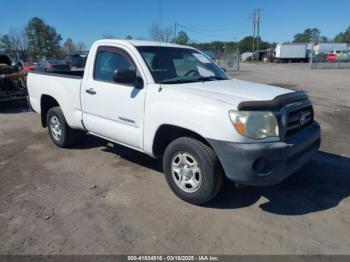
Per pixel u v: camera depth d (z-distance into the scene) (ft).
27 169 15.75
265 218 11.28
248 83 14.33
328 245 9.81
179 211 11.73
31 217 11.33
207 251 9.55
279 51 192.65
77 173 15.21
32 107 20.56
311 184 13.91
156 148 13.09
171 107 11.80
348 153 17.89
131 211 11.73
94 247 9.71
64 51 269.44
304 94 12.67
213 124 10.65
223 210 11.79
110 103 14.35
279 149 10.41
